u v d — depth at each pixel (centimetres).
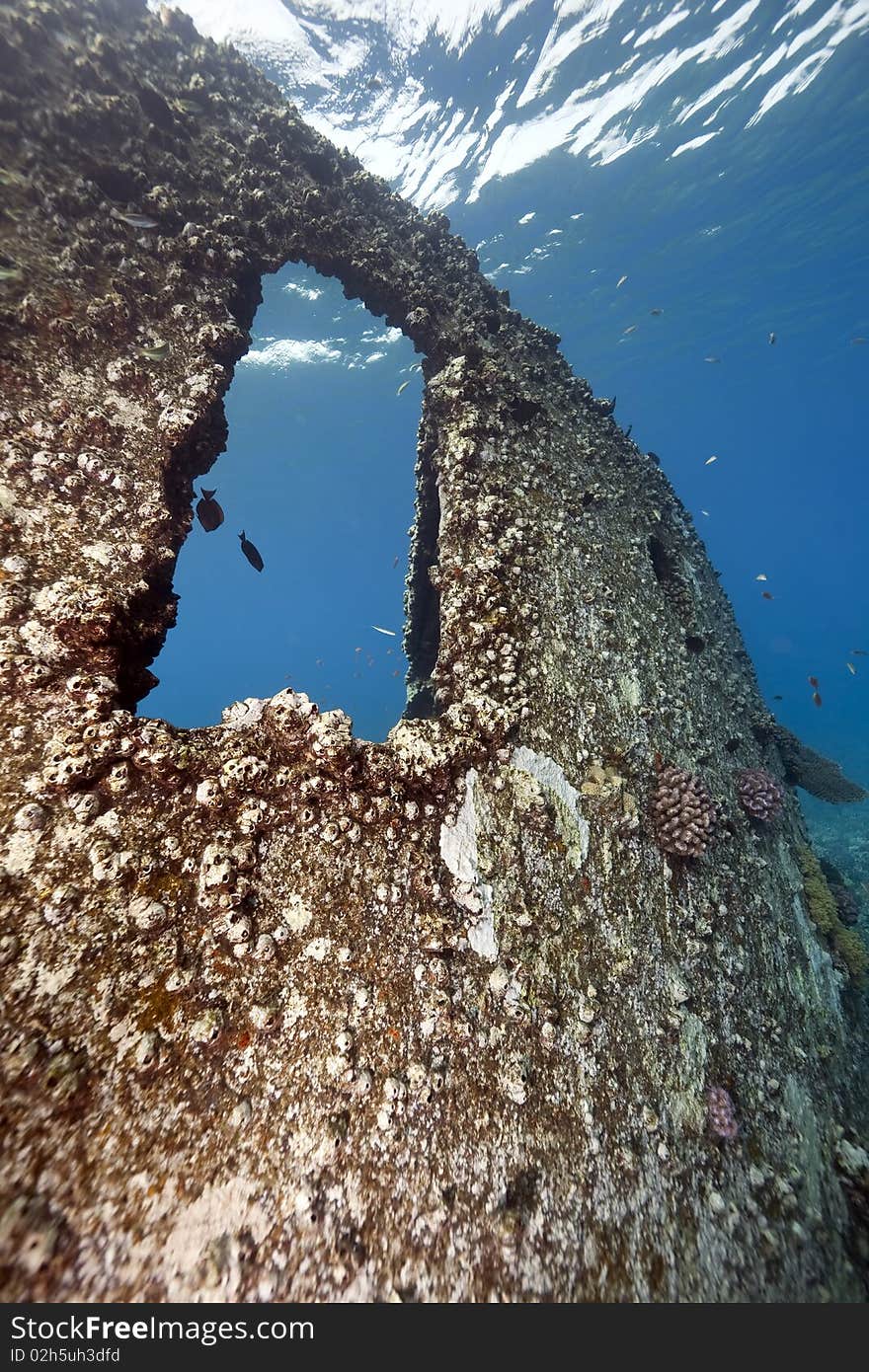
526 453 669
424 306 737
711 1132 379
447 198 1980
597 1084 352
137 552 398
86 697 326
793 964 558
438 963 341
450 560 557
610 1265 290
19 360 427
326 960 314
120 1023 259
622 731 541
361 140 1720
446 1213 271
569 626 566
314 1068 283
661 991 422
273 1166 254
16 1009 246
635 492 813
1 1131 221
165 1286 218
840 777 912
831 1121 460
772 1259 339
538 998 364
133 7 704
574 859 441
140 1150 238
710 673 736
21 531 370
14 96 540
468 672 489
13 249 464
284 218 655
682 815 513
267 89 779
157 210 563
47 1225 211
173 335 512
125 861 295
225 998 286
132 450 446
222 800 332
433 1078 303
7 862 278
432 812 403
